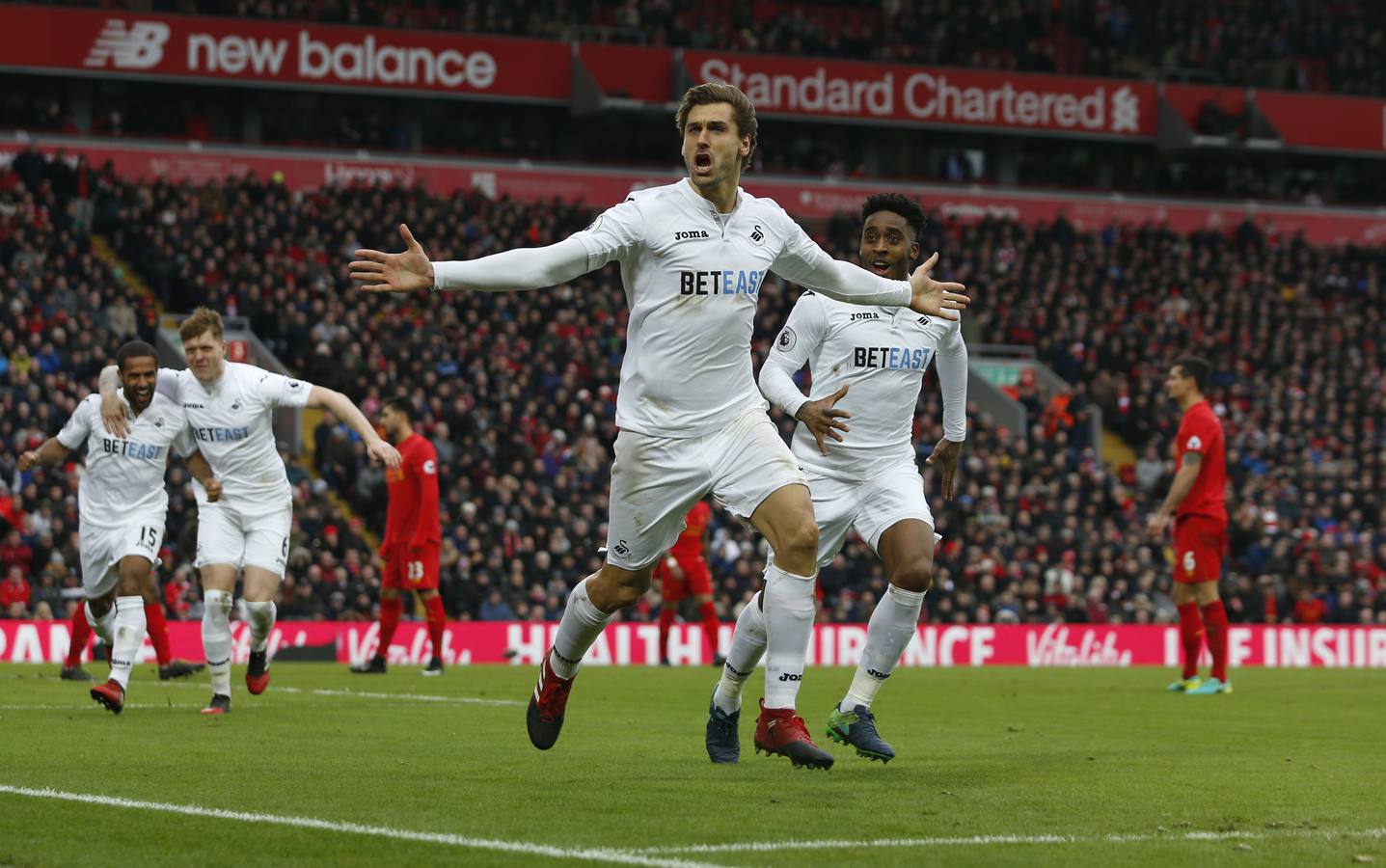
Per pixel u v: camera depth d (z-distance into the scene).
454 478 46.28
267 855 9.56
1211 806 12.36
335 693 24.14
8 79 63.53
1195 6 81.12
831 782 13.38
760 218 13.26
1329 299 71.19
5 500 38.38
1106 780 13.95
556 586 42.56
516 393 50.72
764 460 13.21
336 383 48.59
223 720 18.73
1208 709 23.47
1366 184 81.31
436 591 29.83
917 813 11.60
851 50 72.75
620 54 68.62
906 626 15.22
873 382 16.27
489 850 9.74
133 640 19.58
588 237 12.65
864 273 13.84
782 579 13.30
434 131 69.81
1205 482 27.47
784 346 16.58
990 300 64.19
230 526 19.95
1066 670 36.16
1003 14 77.94
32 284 49.44
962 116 72.62
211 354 19.45
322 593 39.91
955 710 22.84
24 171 56.31
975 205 72.94
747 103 13.06
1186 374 27.47
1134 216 74.88
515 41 67.44
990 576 45.59
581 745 16.45
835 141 75.25
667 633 34.88
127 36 61.97
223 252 54.66
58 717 18.95
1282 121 76.38
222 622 19.83
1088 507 49.56
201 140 65.81
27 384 43.88
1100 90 74.44
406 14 68.31
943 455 17.55
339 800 11.90
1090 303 67.00
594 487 47.44
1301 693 27.34
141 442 20.00
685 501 13.31
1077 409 57.19
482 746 16.03
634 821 10.97
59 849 9.79
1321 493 54.56
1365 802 12.74
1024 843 10.36
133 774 13.30
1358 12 83.38
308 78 64.31
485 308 56.53
